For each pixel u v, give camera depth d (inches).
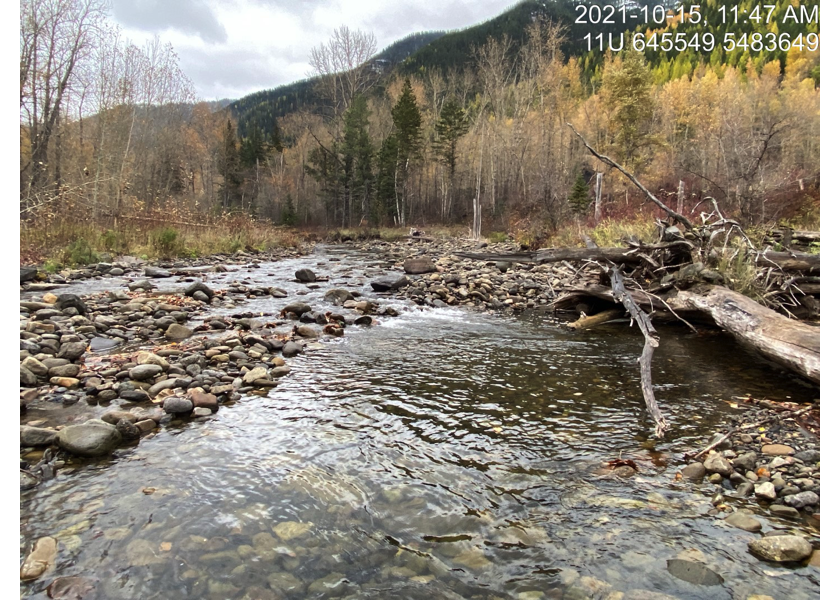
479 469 109.0
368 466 109.6
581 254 294.5
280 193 2039.9
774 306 228.1
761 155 554.3
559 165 1318.9
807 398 150.8
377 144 2004.2
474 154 1904.5
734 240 270.1
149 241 534.9
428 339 232.4
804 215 537.3
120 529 83.4
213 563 76.3
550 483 103.2
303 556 78.9
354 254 710.5
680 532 86.2
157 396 144.3
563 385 167.2
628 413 142.0
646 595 70.8
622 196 995.9
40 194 497.7
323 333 237.9
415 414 140.3
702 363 192.7
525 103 1766.7
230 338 201.8
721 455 113.0
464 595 71.1
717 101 1649.9
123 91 983.6
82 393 143.1
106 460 108.1
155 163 1338.6
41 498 92.0
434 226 1694.1
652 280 272.5
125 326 220.5
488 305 326.6
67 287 322.0
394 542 83.3
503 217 1470.2
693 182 808.9
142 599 68.3
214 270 451.5
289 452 115.1
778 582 73.3
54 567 73.7
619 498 97.2
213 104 2613.2
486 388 163.5
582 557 79.6
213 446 116.7
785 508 91.6
